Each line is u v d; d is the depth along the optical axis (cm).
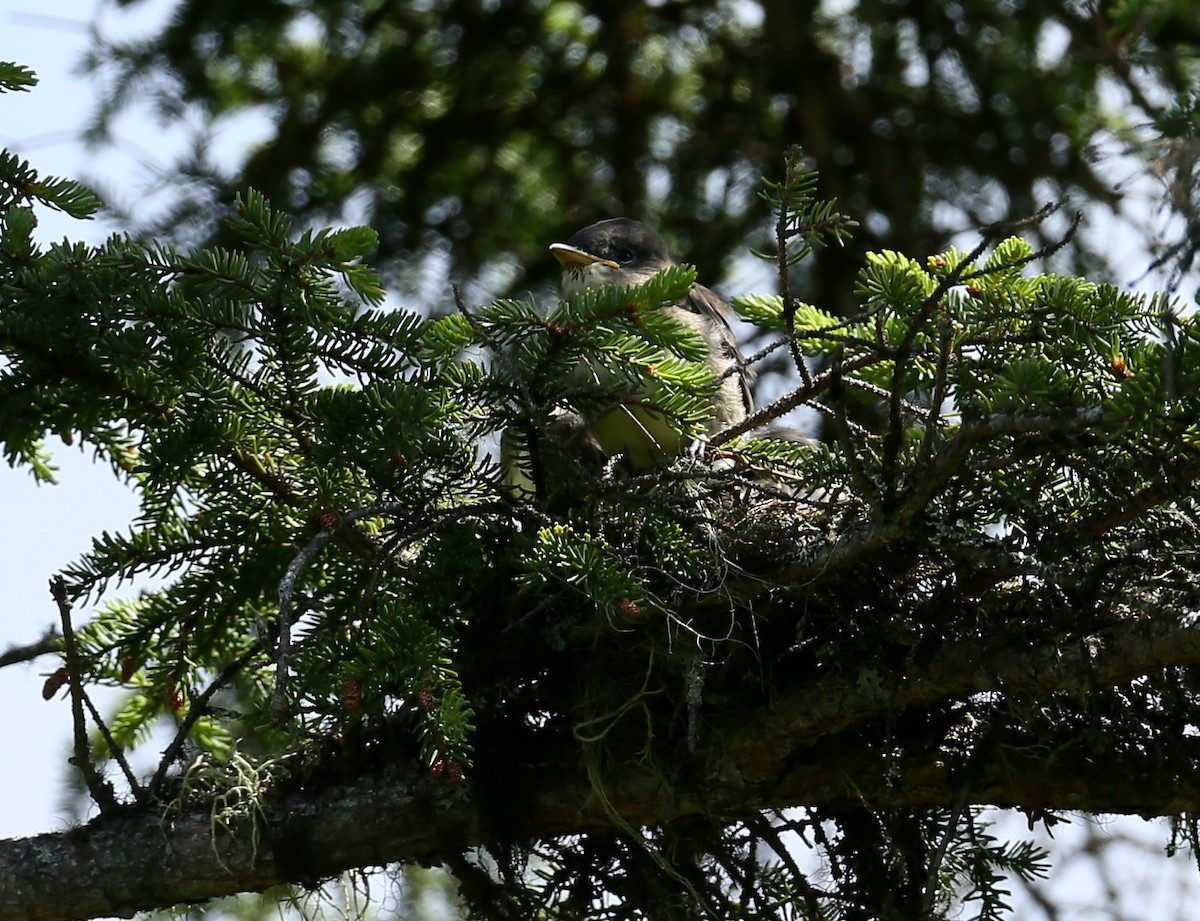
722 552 628
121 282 586
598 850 703
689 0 1202
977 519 625
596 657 674
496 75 1197
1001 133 1153
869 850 688
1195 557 565
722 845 689
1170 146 584
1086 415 518
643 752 664
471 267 1164
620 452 757
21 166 636
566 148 1210
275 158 1137
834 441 677
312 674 622
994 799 651
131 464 724
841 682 632
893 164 1153
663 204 1207
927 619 615
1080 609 581
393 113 1181
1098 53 910
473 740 680
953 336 609
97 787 678
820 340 715
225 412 638
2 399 619
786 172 588
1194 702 618
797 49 1164
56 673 672
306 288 586
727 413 947
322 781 687
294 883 679
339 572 662
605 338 608
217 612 710
